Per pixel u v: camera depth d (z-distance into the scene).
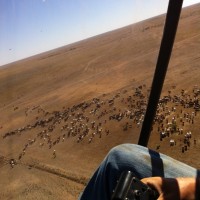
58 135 123.25
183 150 82.56
